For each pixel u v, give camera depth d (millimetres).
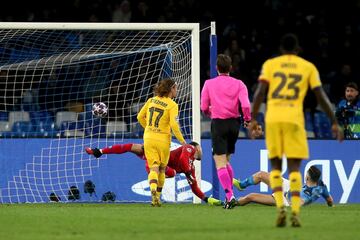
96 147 49000
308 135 67000
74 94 61344
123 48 53594
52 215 35406
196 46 47531
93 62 59531
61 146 48781
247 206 42938
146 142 41750
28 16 74062
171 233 27328
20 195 48188
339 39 78062
